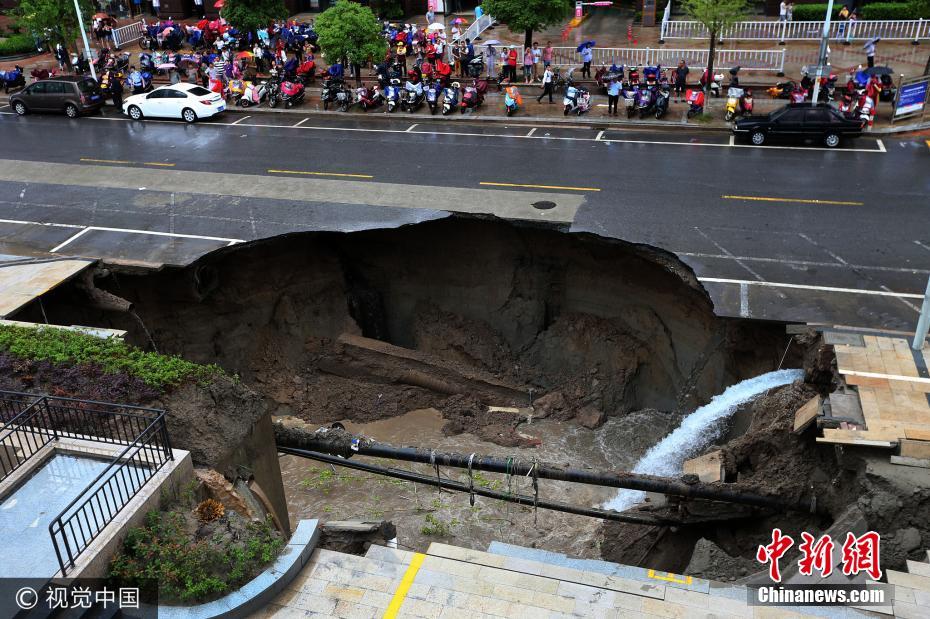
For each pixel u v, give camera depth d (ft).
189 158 86.89
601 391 67.36
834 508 39.63
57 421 37.83
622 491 56.29
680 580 31.81
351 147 88.63
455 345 72.54
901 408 40.83
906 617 29.68
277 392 69.10
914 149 79.41
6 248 65.16
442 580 32.17
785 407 46.44
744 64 104.06
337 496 57.31
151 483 33.55
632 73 97.91
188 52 128.98
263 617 30.53
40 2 116.16
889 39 110.93
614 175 75.97
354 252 72.95
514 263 71.26
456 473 59.52
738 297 54.24
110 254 63.52
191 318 66.59
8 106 111.55
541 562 33.37
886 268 57.11
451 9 145.18
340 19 101.24
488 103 102.78
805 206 67.31
